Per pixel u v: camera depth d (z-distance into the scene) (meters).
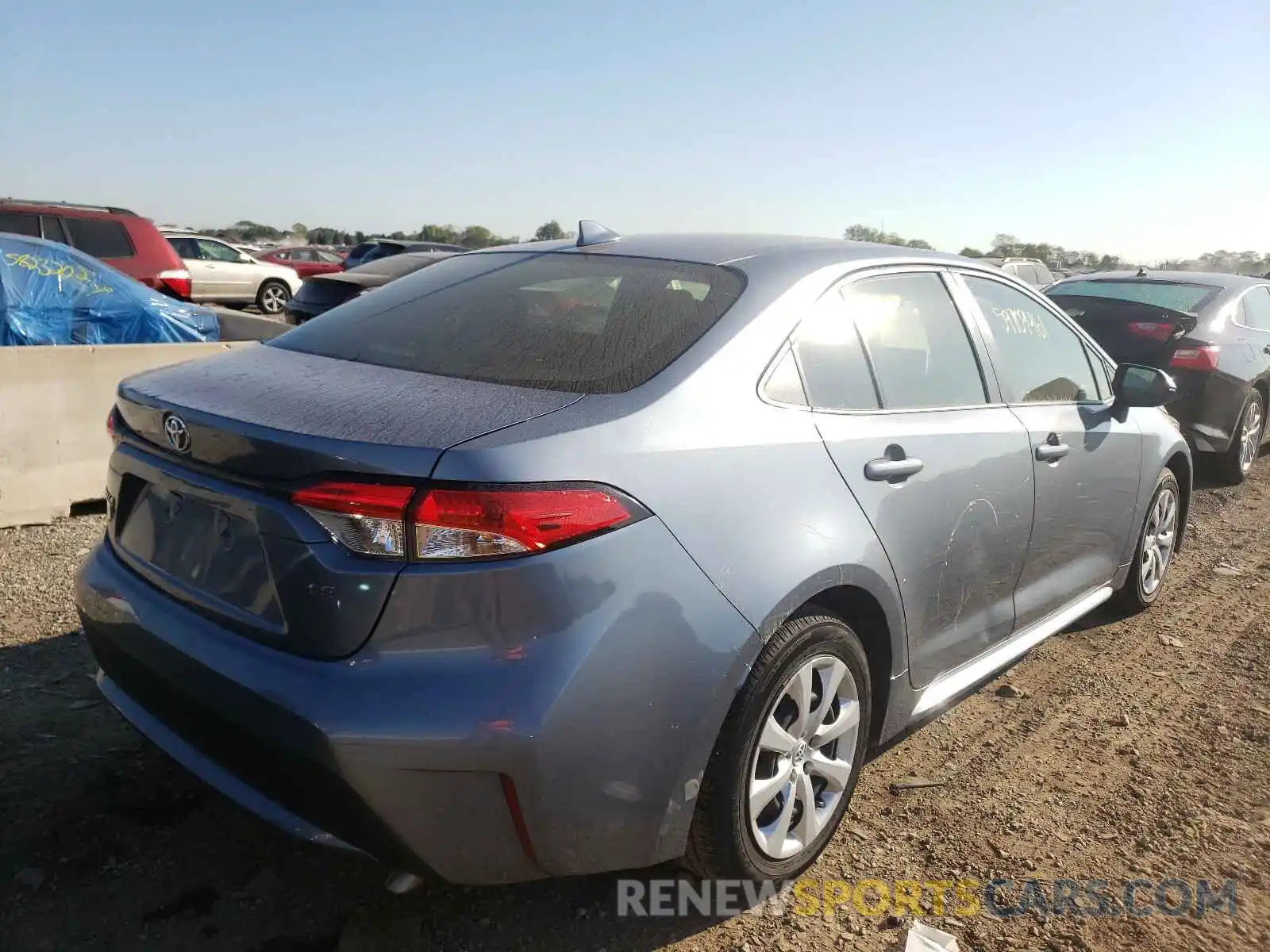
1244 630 4.67
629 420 2.19
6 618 4.02
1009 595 3.45
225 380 2.48
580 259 3.05
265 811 2.14
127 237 11.83
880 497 2.70
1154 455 4.39
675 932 2.47
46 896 2.45
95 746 3.12
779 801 2.54
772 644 2.36
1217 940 2.52
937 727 3.63
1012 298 3.75
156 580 2.41
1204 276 7.96
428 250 20.94
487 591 1.94
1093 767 3.36
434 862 2.02
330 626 1.98
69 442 5.41
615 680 2.04
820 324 2.76
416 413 2.13
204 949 2.31
